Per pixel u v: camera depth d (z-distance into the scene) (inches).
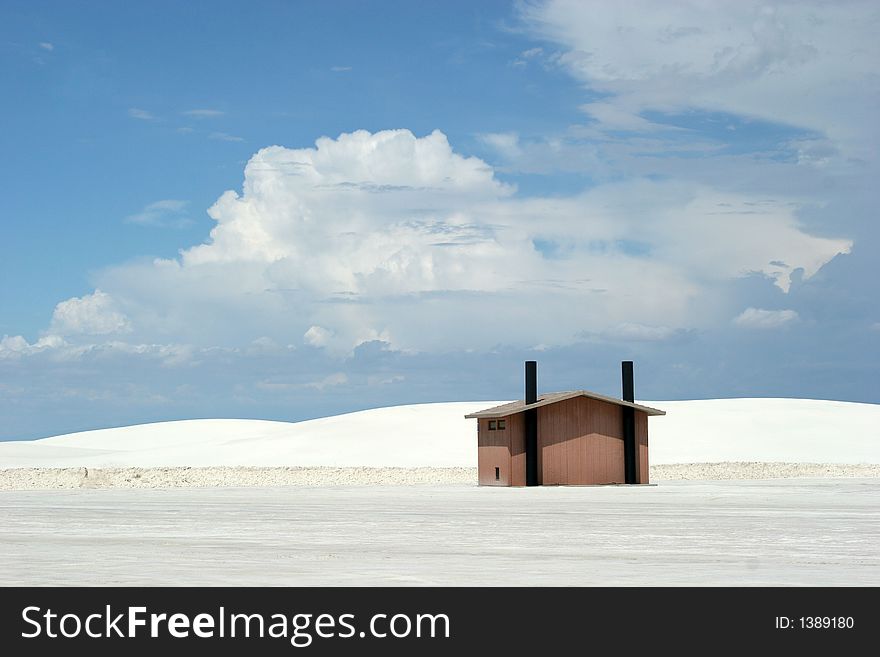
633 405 2335.1
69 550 935.0
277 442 4480.8
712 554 877.8
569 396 2287.2
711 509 1455.5
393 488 2258.9
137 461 4306.1
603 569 780.0
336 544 974.4
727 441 4409.5
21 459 4552.2
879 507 1489.9
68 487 2498.8
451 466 3858.3
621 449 2349.9
